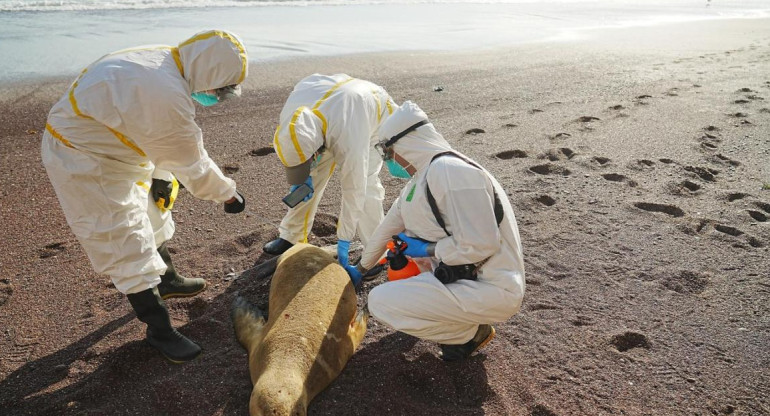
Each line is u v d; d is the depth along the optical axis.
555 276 4.54
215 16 16.61
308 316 3.36
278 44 13.16
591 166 6.59
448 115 8.49
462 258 3.19
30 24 13.76
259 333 3.58
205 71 3.22
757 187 6.05
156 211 3.93
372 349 3.78
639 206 5.70
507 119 8.34
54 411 3.27
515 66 12.05
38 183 6.08
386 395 3.41
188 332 3.92
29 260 4.69
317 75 4.31
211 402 3.34
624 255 4.83
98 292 4.32
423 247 3.39
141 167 3.50
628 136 7.57
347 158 3.95
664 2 29.17
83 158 3.20
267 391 2.80
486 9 23.33
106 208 3.30
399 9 21.50
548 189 6.01
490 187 3.16
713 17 22.25
